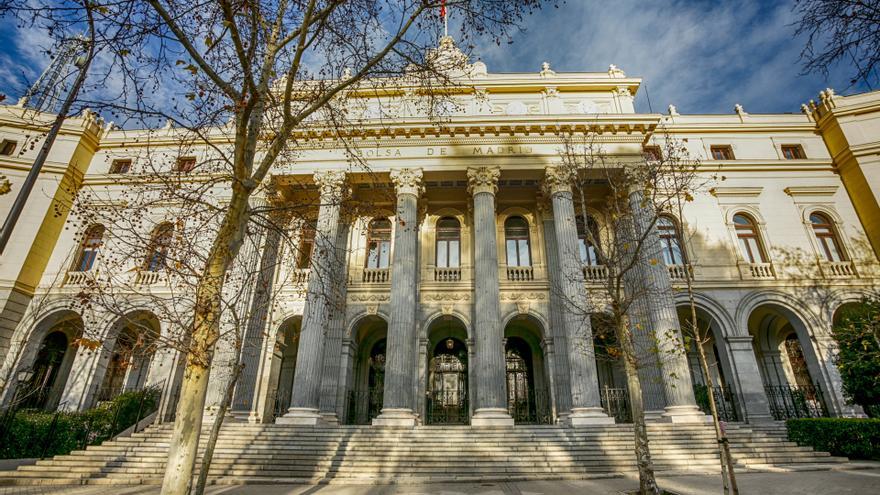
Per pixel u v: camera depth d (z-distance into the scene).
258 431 16.16
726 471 8.81
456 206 25.11
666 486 10.95
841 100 25.47
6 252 23.02
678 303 22.19
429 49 10.91
